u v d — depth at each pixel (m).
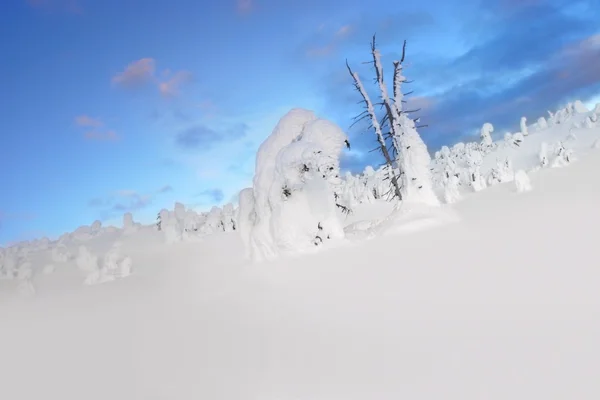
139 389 8.45
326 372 7.69
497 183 30.77
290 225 17.47
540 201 19.08
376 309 10.21
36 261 26.16
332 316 10.38
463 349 7.49
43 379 9.62
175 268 20.23
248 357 9.00
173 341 10.89
